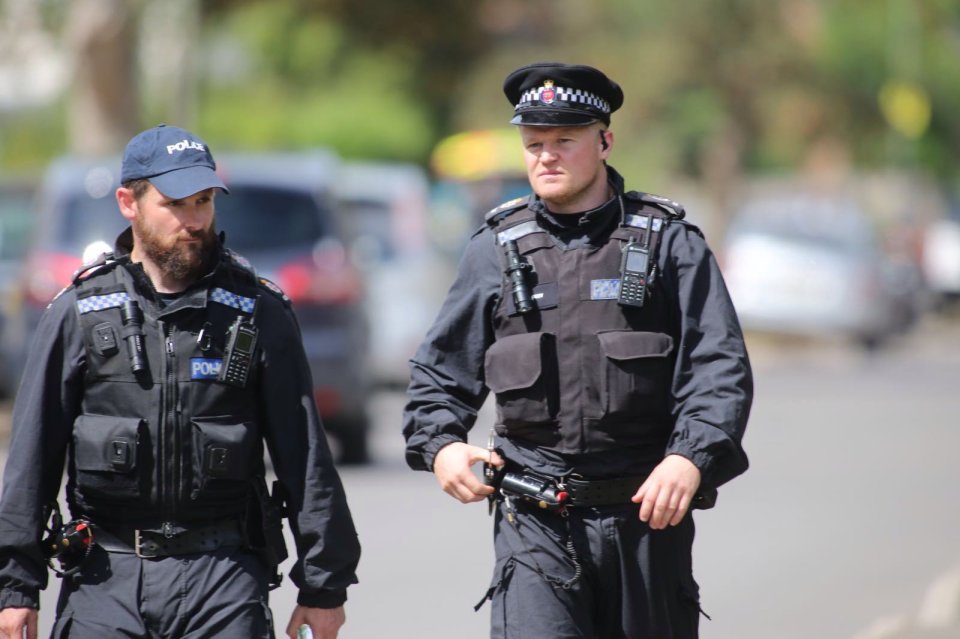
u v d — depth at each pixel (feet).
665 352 60.70
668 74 441.27
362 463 160.45
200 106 413.59
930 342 363.35
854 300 302.66
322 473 58.59
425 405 62.85
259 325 58.29
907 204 523.70
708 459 58.44
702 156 457.27
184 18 290.35
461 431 62.64
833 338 325.21
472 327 63.00
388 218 229.66
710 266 61.41
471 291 62.85
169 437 57.16
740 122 447.42
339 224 153.79
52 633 57.52
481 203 387.75
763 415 209.15
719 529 131.13
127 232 59.93
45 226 154.20
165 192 56.85
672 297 61.16
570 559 60.75
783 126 463.01
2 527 56.75
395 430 194.49
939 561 118.83
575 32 457.68
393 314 222.07
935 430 195.11
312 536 58.18
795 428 196.03
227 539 57.98
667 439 61.46
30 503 56.95
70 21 271.28
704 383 59.67
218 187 57.52
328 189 154.81
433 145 477.36
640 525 60.75
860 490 150.41
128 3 265.34
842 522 134.21
